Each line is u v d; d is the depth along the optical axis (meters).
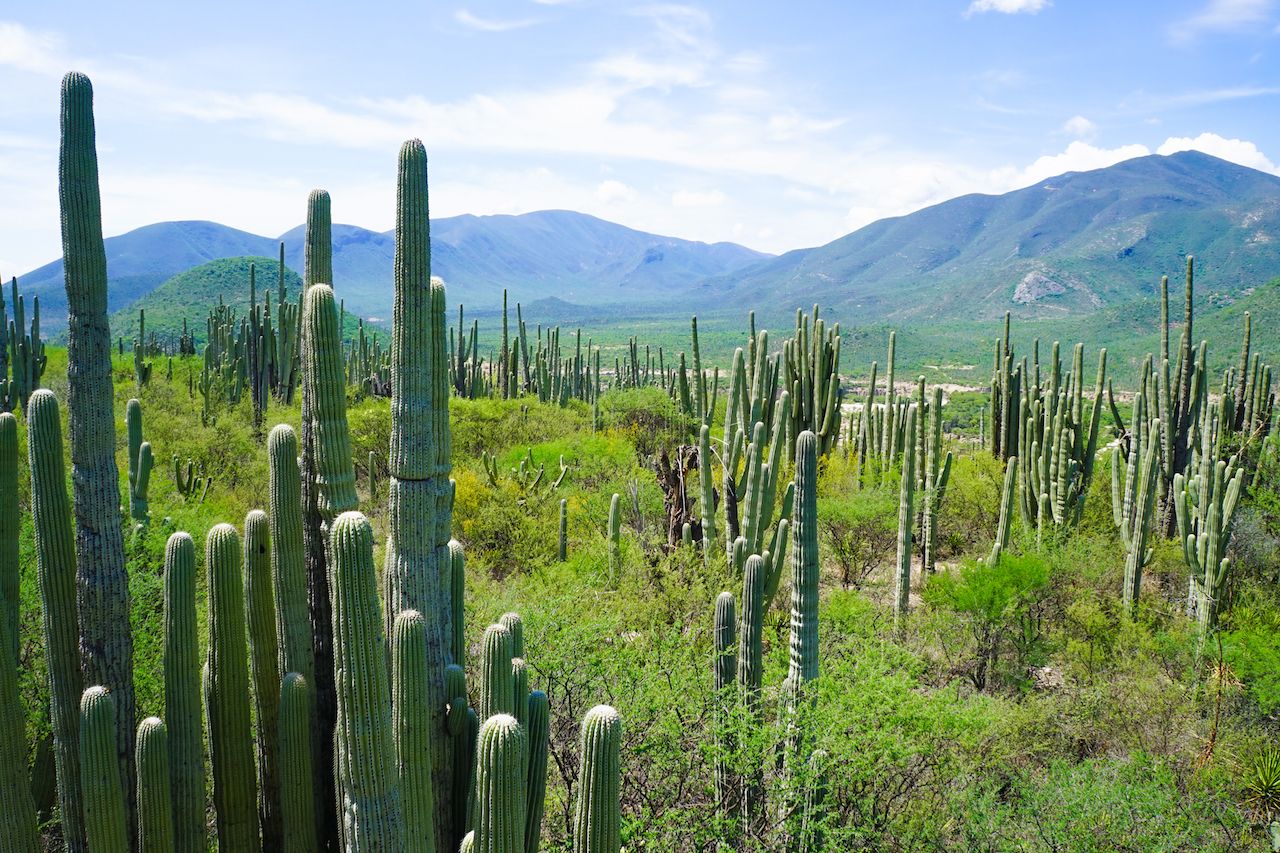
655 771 8.80
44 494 5.43
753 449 13.52
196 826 5.40
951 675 13.63
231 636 5.39
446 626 5.73
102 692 4.99
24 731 5.22
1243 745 10.57
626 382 46.84
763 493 13.57
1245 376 19.94
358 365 40.88
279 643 5.75
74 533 5.57
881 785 9.13
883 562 20.59
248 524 5.62
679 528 15.48
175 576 5.25
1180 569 16.05
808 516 8.73
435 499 5.60
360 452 26.89
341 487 5.68
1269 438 18.06
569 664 10.26
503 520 18.84
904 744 8.92
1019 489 19.83
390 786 4.42
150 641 9.79
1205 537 14.38
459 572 6.45
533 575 15.41
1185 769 10.48
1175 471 17.00
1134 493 16.08
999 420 21.81
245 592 5.64
